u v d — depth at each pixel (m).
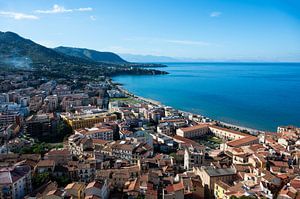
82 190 140.00
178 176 163.25
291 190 135.75
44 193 134.00
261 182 141.50
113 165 187.38
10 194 134.88
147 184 148.75
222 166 179.50
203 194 146.62
